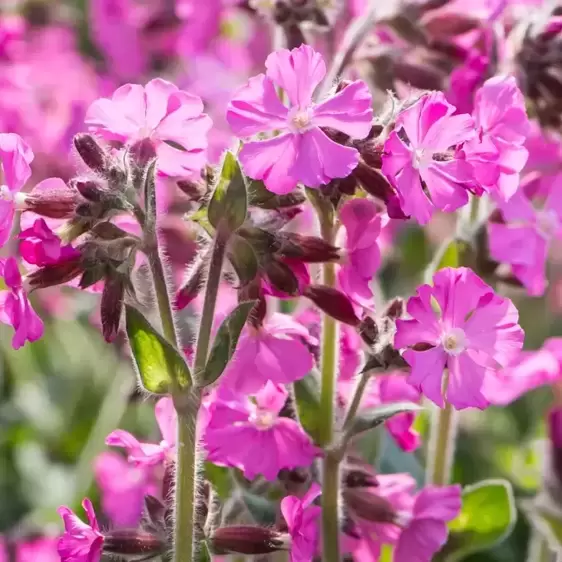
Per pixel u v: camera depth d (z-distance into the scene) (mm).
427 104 564
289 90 568
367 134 566
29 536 720
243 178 567
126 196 572
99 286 587
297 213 586
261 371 588
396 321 566
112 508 706
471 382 569
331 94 576
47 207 571
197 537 582
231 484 631
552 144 645
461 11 645
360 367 601
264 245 574
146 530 591
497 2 635
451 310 568
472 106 620
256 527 584
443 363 568
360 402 606
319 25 644
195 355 573
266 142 566
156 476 703
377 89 648
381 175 573
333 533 595
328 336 595
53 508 749
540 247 631
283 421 594
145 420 753
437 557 640
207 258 582
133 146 582
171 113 584
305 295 582
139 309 575
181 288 584
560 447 666
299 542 576
